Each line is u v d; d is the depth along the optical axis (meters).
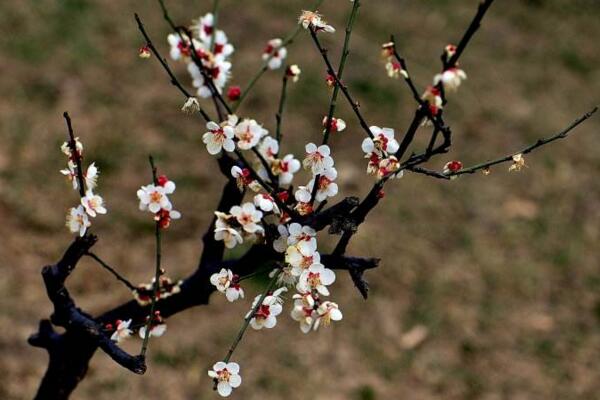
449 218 7.62
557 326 6.72
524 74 9.93
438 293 6.85
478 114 9.06
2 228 6.66
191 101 2.66
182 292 3.34
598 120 9.38
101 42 8.95
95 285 6.39
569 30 10.95
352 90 8.91
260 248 3.08
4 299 6.15
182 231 7.02
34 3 9.30
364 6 10.46
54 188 7.13
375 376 6.10
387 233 7.32
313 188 2.75
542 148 8.70
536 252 7.40
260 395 5.84
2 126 7.61
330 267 2.98
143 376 5.82
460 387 6.13
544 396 6.16
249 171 2.80
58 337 3.55
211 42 3.31
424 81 9.28
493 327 6.63
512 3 11.30
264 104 8.53
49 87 8.19
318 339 6.32
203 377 5.90
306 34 9.64
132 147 7.69
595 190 8.26
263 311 2.68
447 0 11.07
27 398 5.56
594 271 7.28
